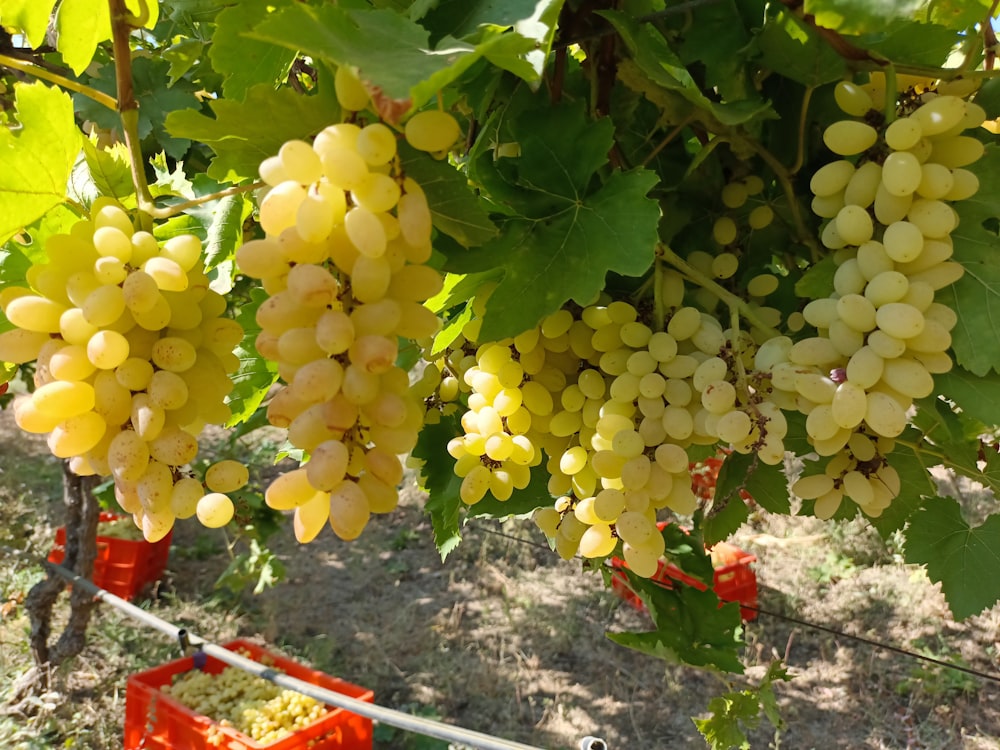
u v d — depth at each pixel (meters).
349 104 0.86
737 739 1.89
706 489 4.25
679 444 1.30
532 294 1.18
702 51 1.45
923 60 1.26
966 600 1.57
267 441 9.25
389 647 6.12
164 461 0.96
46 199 1.08
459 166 1.59
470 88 1.36
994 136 1.32
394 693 5.62
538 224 1.22
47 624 5.32
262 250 0.88
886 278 1.10
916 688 5.47
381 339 0.85
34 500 8.10
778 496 1.69
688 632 1.92
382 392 0.91
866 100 1.22
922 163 1.13
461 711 5.46
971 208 1.19
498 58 0.85
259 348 0.91
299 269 0.83
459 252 1.17
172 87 2.32
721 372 1.22
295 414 0.89
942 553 1.60
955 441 1.42
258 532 6.20
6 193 1.04
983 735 5.07
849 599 6.47
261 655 5.23
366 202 0.85
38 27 1.57
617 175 1.23
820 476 1.34
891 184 1.10
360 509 0.84
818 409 1.15
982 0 1.22
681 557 2.04
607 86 1.38
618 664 5.88
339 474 0.83
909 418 1.72
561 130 1.28
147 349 1.00
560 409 1.43
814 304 1.19
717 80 1.45
